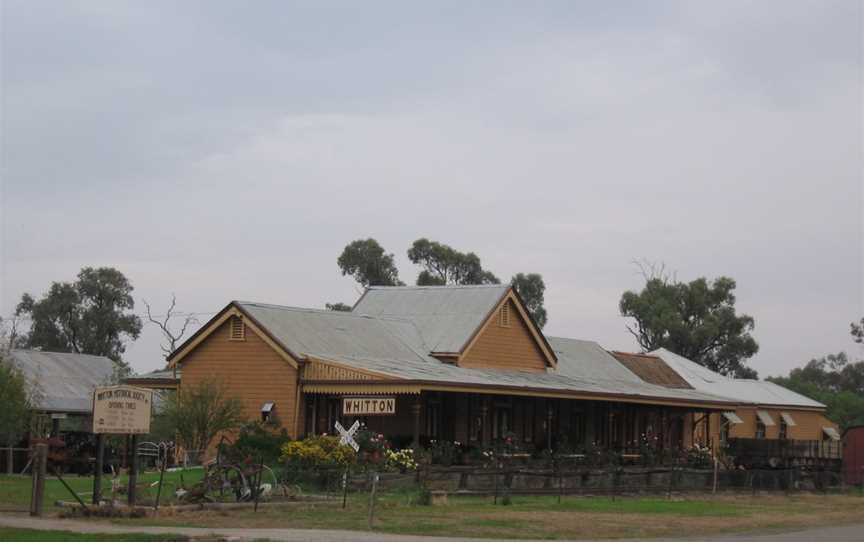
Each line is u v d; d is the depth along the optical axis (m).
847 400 110.75
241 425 41.88
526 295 104.50
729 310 107.62
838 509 38.81
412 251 98.75
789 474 53.22
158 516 26.42
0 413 41.28
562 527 27.56
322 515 28.00
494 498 35.53
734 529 29.00
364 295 53.81
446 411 46.19
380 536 23.41
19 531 22.11
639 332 109.88
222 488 29.98
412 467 37.00
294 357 41.53
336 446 35.59
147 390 27.58
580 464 45.16
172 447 44.59
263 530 24.06
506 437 44.59
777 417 72.50
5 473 43.69
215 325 43.81
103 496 30.47
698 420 62.69
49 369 55.78
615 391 50.06
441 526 26.42
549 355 52.94
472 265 99.31
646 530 27.72
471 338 48.38
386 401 39.34
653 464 50.44
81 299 92.00
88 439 50.69
